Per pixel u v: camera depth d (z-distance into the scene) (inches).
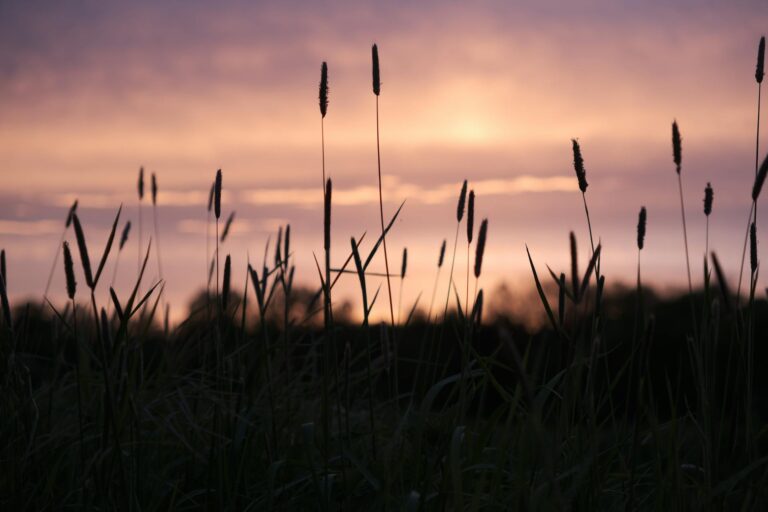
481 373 106.7
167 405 131.0
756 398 223.6
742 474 94.3
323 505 99.4
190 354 150.5
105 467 106.3
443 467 99.2
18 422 120.1
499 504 95.8
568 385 93.0
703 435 99.8
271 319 153.3
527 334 418.3
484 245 113.8
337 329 140.2
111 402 94.5
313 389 149.3
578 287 79.3
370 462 115.3
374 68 106.0
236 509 114.0
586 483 101.1
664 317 406.9
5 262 124.0
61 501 114.7
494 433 126.3
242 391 119.2
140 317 145.9
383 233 106.6
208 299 141.4
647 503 115.0
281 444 125.8
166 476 125.1
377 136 105.0
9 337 116.4
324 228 102.5
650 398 100.0
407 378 243.4
